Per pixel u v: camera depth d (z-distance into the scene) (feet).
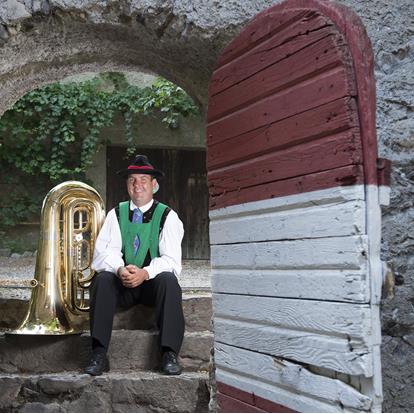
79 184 13.07
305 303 7.38
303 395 7.43
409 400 9.29
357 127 6.76
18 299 13.23
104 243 12.18
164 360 11.45
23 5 10.04
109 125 28.40
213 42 10.23
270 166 8.10
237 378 8.77
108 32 10.73
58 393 11.08
